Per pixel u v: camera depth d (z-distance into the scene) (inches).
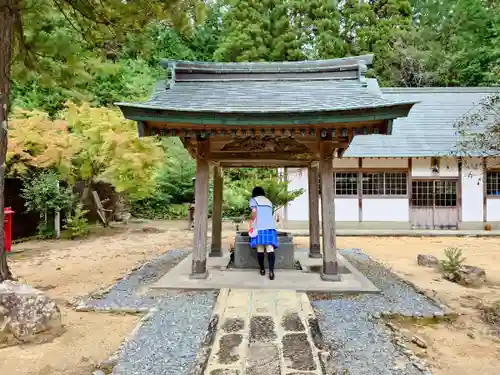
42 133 476.1
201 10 287.9
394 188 615.5
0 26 204.2
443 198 618.5
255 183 424.5
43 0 271.7
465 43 985.5
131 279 259.3
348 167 613.6
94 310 195.5
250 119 216.1
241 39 974.4
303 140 251.8
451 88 730.8
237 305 194.4
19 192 466.3
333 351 146.6
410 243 487.2
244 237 290.5
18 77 295.6
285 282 240.2
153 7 277.7
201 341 153.9
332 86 259.4
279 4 1007.0
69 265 320.5
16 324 156.9
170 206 826.8
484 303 214.4
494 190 609.9
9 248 376.8
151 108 210.7
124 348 147.1
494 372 135.3
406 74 976.3
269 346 146.0
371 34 981.8
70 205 487.8
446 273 280.8
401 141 623.2
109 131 485.7
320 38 973.2
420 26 1105.4
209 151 254.4
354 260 344.8
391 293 226.5
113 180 539.5
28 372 131.6
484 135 252.1
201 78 272.7
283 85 265.9
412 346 156.4
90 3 275.6
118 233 537.6
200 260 250.1
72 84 312.7
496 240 516.7
